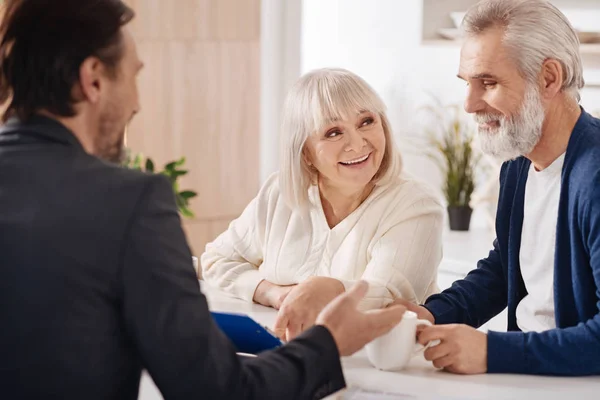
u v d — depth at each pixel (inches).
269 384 53.7
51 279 50.0
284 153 98.0
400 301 85.5
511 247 85.0
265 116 213.0
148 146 191.0
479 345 72.2
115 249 50.8
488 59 75.7
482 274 90.2
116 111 55.8
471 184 166.2
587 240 73.9
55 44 53.5
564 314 77.5
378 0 188.7
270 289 98.3
